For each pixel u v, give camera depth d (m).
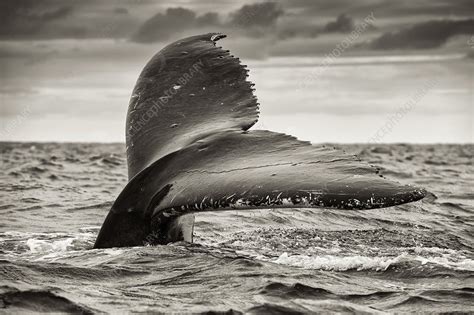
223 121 36.22
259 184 30.97
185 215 36.19
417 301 30.39
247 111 36.62
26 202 66.88
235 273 32.72
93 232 48.16
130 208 35.31
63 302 28.61
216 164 33.59
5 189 78.25
